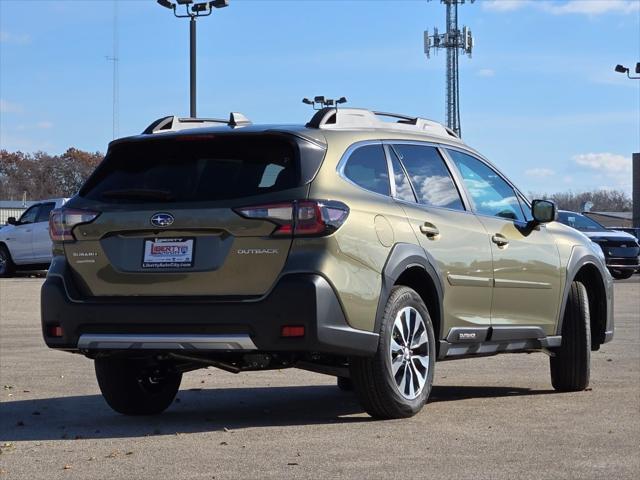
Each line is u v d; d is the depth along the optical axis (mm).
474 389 9539
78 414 8125
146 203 7168
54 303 7332
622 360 11922
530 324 8891
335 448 6352
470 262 8164
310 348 6793
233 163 7148
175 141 7309
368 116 7961
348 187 7203
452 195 8336
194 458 6086
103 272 7238
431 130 8641
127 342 7090
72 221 7348
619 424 7320
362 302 7035
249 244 6879
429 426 7184
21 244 30359
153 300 7051
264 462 5945
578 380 9320
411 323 7504
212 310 6871
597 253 9875
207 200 7012
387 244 7305
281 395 9250
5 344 14258
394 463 5906
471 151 8961
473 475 5605
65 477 5641
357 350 7012
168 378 8133
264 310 6793
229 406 8555
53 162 127438
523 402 8531
